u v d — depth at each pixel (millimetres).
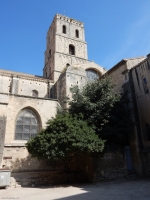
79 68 31188
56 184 16672
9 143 19109
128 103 21969
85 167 18562
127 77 23344
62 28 47500
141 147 20016
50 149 14930
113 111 20062
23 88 32531
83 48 47719
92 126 17719
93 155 17078
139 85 22125
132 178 18297
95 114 18297
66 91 27969
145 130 20328
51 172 19078
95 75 36500
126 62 24141
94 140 15555
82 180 18375
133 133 20547
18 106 20969
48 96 34062
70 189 13656
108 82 20406
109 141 18750
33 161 19562
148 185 13852
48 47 49906
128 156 20391
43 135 15938
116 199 9773
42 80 35000
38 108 22047
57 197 10844
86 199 10055
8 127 19688
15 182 15969
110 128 18203
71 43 46344
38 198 10688
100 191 12344
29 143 16844
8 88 31125
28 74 38875
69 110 19844
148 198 9680
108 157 18156
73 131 15297
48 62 46125
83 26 51469
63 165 20781
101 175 17219
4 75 31594
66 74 29172
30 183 16188
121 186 14078
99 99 19500
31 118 21734
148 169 18812
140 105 21531
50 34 50719
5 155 18531
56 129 15930
